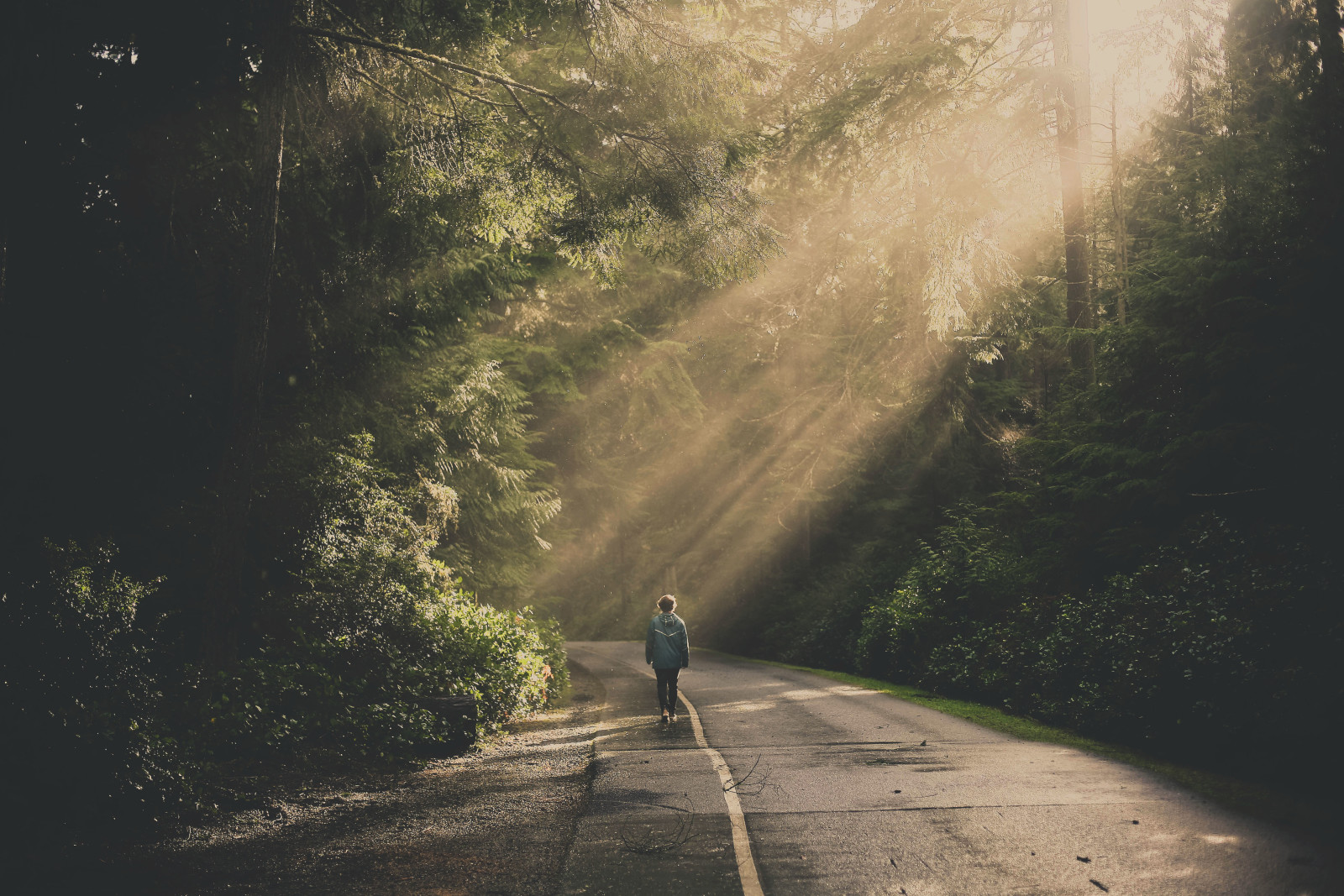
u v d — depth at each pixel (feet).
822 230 80.43
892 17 68.80
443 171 40.11
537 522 70.44
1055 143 67.77
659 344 88.53
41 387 31.22
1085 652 36.78
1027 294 77.15
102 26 30.91
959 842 19.70
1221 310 40.11
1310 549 31.76
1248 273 39.60
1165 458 41.55
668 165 39.58
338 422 44.98
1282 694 24.66
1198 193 45.91
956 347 76.07
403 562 40.96
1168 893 16.20
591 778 28.19
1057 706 37.78
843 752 31.83
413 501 50.31
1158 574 37.32
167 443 34.86
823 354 88.99
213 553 32.04
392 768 30.58
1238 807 22.09
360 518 40.55
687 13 40.75
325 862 19.51
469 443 62.59
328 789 26.86
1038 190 73.00
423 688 36.65
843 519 94.32
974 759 29.60
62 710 21.97
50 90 30.42
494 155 40.93
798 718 41.27
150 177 34.06
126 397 32.58
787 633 90.48
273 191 33.71
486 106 40.57
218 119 36.22
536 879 18.06
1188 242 43.62
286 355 41.50
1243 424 37.73
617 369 89.10
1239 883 16.52
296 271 40.06
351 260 42.57
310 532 37.29
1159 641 31.22
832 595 84.53
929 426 80.43
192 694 28.43
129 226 33.83
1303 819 20.85
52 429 31.83
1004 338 78.18
